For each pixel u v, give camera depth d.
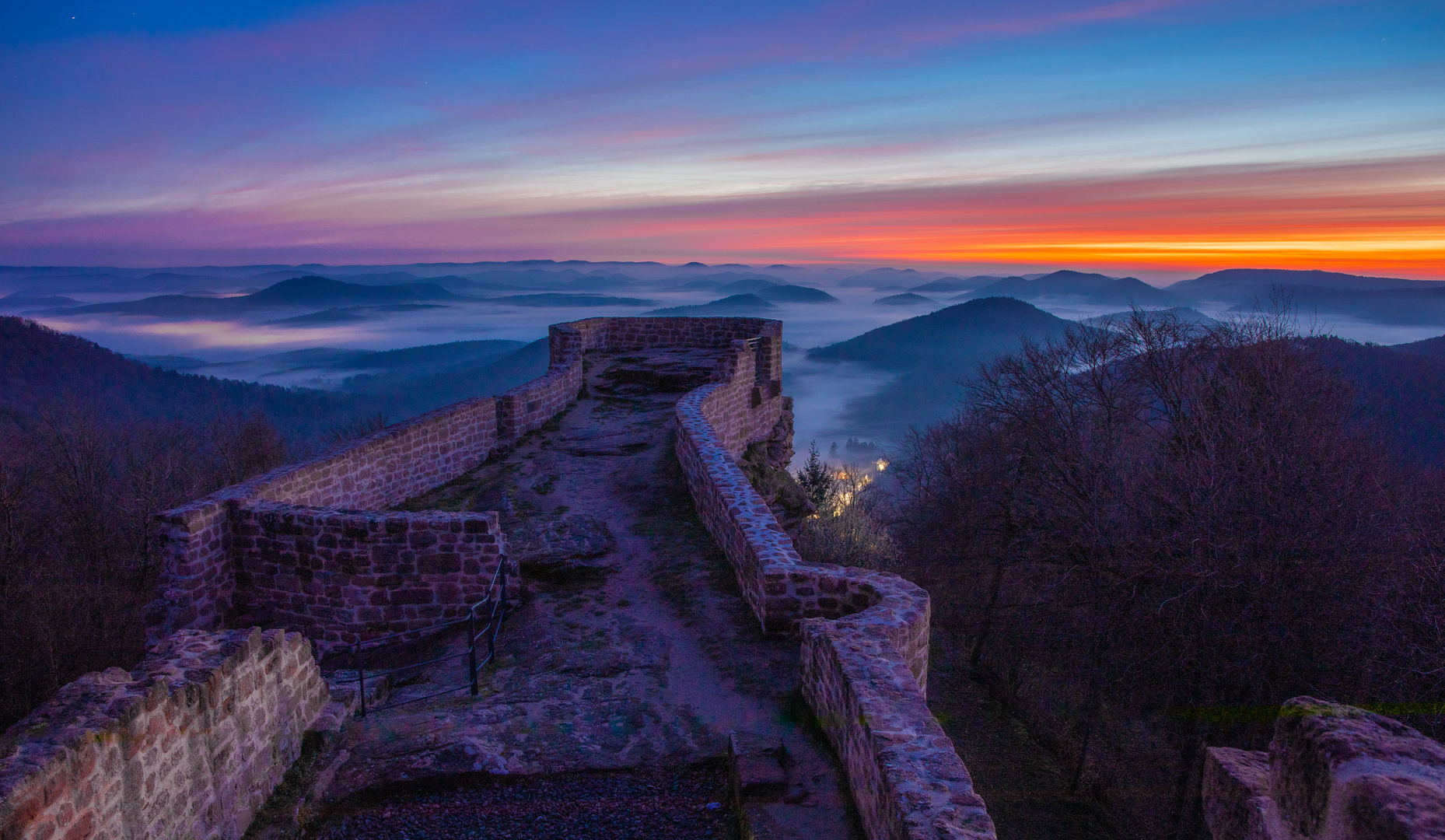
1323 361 19.55
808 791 6.30
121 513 31.42
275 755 6.83
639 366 26.14
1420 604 13.43
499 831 6.33
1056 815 17.31
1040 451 22.16
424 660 10.05
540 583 12.03
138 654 24.86
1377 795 2.40
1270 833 3.04
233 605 11.48
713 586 11.34
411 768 6.99
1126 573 16.72
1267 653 14.52
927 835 4.43
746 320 28.98
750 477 23.19
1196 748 15.39
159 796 5.30
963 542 26.81
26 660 23.09
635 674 9.01
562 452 18.94
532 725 7.87
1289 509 14.91
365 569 11.06
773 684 8.52
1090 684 18.48
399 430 15.51
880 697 6.06
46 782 4.31
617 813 6.54
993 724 21.33
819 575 9.40
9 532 26.75
